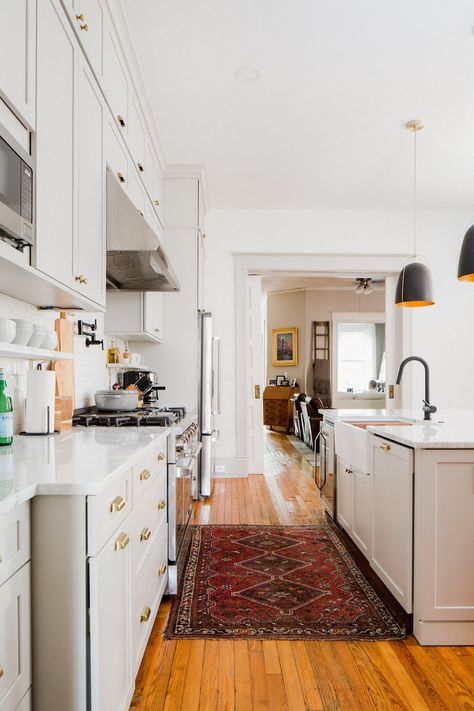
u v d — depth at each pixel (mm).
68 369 2408
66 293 1816
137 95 3027
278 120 3576
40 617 1154
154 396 4078
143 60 2855
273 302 9742
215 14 2488
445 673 1812
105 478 1196
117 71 2494
